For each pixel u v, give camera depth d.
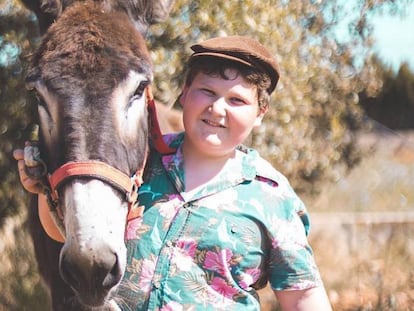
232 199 2.61
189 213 2.59
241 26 5.67
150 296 2.57
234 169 2.64
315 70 7.01
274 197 2.65
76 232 2.44
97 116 2.54
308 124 6.94
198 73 2.65
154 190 2.66
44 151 2.72
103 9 2.85
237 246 2.57
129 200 2.59
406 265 7.28
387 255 7.33
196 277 2.56
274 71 2.68
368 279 7.24
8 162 5.66
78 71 2.55
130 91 2.62
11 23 5.54
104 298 2.52
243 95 2.61
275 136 6.14
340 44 7.97
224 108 2.60
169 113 4.33
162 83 5.37
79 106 2.54
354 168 8.97
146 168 2.78
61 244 3.32
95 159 2.51
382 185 9.55
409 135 14.84
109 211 2.49
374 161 9.91
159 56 5.35
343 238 8.05
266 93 2.72
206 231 2.56
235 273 2.59
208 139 2.60
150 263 2.58
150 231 2.60
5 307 6.04
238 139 2.63
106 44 2.61
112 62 2.58
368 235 7.88
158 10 3.20
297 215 2.69
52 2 3.03
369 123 8.95
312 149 7.17
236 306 2.59
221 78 2.60
